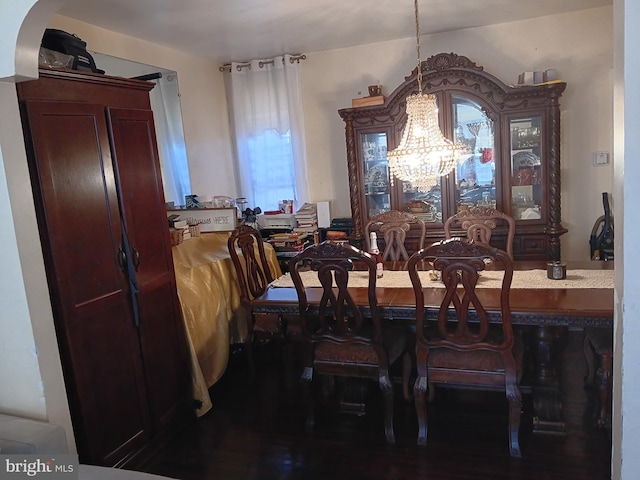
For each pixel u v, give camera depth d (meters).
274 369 3.15
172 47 3.86
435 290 2.44
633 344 1.17
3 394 1.77
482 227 3.17
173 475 2.13
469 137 3.86
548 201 3.74
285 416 2.57
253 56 4.38
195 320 2.78
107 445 2.08
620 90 1.12
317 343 2.40
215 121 4.51
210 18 3.18
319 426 2.46
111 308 2.09
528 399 2.57
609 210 3.75
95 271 2.01
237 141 4.62
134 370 2.22
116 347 2.12
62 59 1.98
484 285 2.45
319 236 4.46
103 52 3.25
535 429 2.27
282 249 4.25
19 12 1.50
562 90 3.54
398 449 2.22
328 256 2.16
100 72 2.23
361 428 2.41
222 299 3.08
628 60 1.08
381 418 2.49
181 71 4.04
